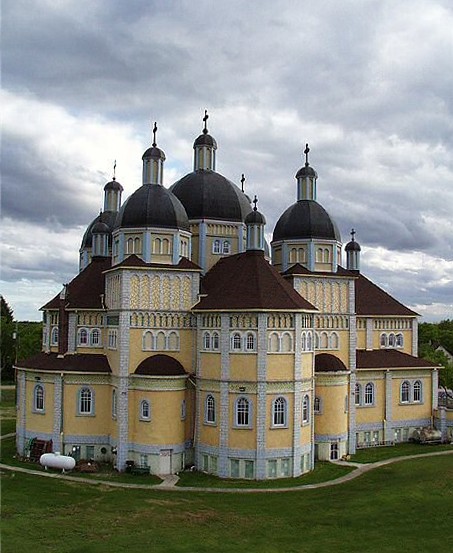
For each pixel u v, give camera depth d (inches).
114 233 3061.0
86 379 2984.7
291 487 2554.1
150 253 2925.7
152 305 2903.5
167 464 2770.7
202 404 2824.8
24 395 3102.9
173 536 1895.9
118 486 2527.1
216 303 2790.4
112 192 4136.3
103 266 3427.7
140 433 2797.7
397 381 3597.4
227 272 3061.0
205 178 3457.2
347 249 3895.2
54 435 2962.6
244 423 2706.7
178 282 2957.7
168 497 2368.4
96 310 3144.7
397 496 2310.5
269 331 2711.6
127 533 1907.0
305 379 2810.0
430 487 2405.3
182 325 2952.8
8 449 3230.8
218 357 2768.2
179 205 3051.2
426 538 1902.1
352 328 3341.5
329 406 3088.1
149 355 2888.8
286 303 2733.8
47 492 2348.7
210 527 2005.4
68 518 2027.6
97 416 2974.9
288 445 2719.0
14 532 1846.7
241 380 2706.7
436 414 3641.7
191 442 2886.3
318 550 1807.3
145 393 2797.7
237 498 2379.4
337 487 2541.8
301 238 3280.0
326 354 3196.4
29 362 3127.5
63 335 3137.3
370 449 3380.9
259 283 2790.4
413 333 3897.6
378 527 2009.1
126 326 2849.4
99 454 2965.1
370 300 3794.3
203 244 3341.5
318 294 3265.3
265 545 1841.8
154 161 3048.7
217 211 3380.9
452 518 2064.5
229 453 2701.8
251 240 2970.0
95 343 3159.5
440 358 5113.2
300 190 3400.6
